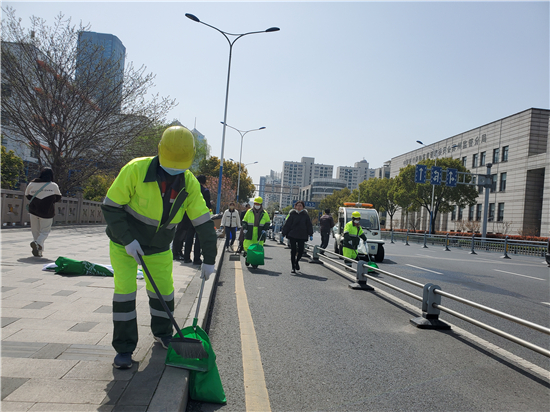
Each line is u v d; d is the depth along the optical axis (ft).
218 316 17.17
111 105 66.18
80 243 35.06
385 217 272.51
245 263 34.27
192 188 9.95
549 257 52.16
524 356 13.70
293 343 13.93
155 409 7.41
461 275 36.37
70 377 8.52
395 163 246.88
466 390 10.61
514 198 141.90
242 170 228.22
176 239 29.12
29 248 28.09
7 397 7.48
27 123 61.93
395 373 11.59
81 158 67.05
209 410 8.91
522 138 140.05
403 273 35.47
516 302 24.16
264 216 38.73
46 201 23.93
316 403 9.51
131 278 9.53
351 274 31.65
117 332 9.32
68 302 14.57
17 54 59.36
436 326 16.72
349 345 13.99
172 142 8.87
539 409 9.66
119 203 9.16
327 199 259.60
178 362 9.39
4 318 12.28
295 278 28.81
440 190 138.51
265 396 9.76
